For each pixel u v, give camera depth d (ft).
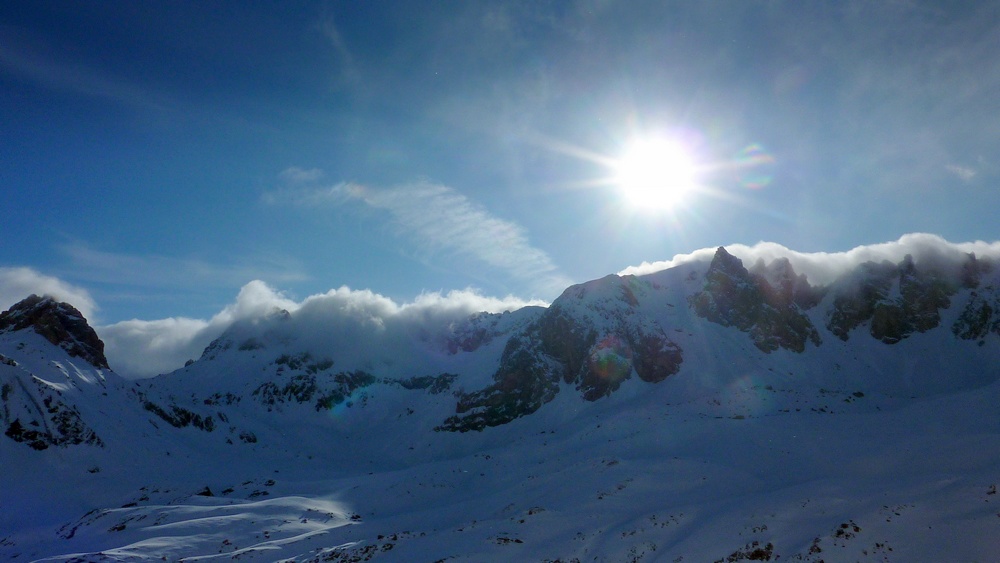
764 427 330.34
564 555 206.49
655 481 262.47
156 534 278.05
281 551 247.91
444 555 213.46
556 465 347.36
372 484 388.98
